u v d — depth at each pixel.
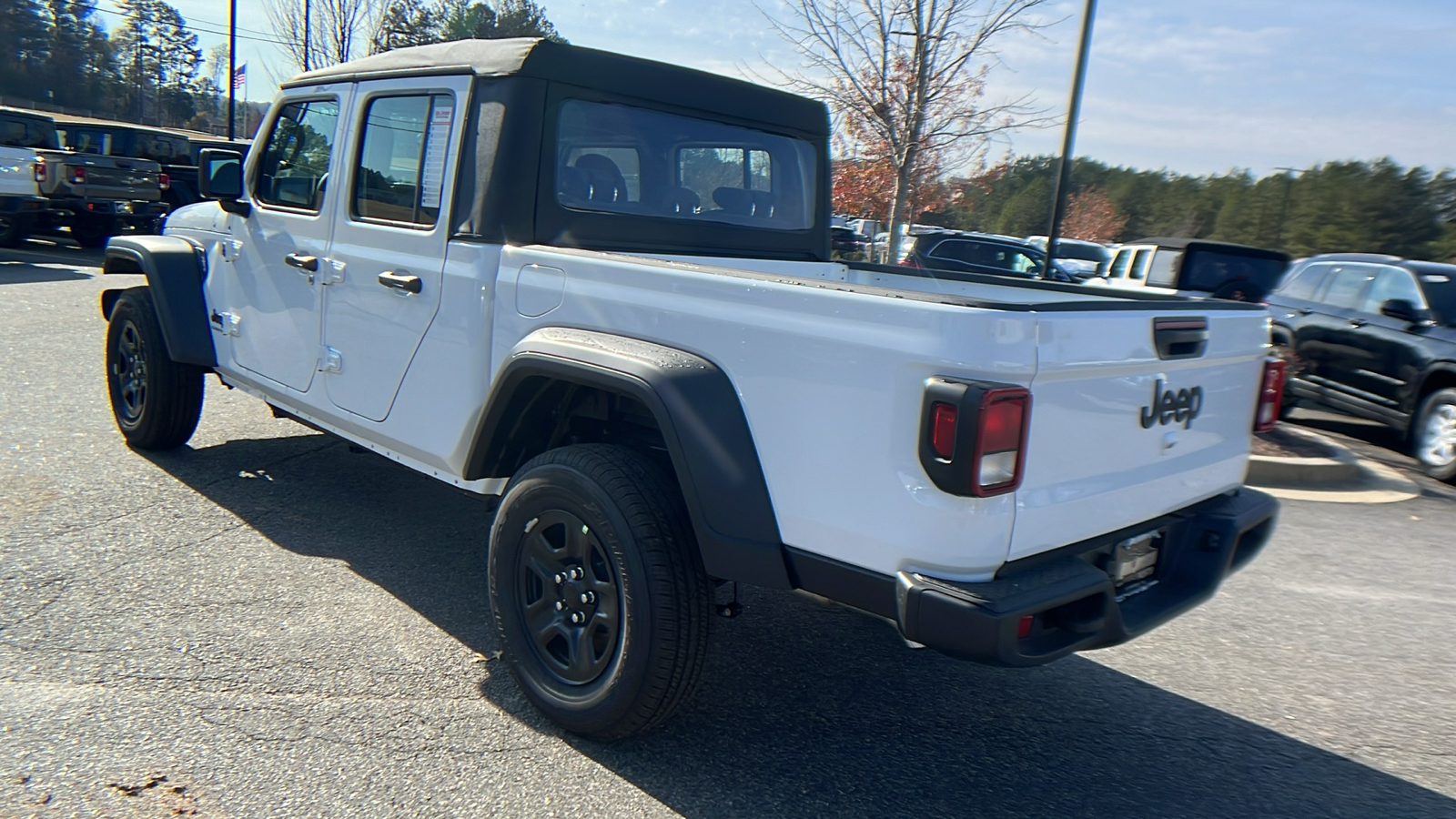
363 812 2.66
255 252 4.66
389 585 4.17
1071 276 13.98
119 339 5.65
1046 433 2.48
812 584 2.66
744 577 2.74
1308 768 3.29
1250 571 5.39
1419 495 7.47
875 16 10.30
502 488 3.61
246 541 4.54
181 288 5.07
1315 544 5.94
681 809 2.80
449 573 4.34
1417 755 3.41
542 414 3.44
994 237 14.10
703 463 2.73
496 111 3.47
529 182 3.47
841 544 2.57
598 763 3.00
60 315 10.41
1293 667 4.12
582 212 3.65
